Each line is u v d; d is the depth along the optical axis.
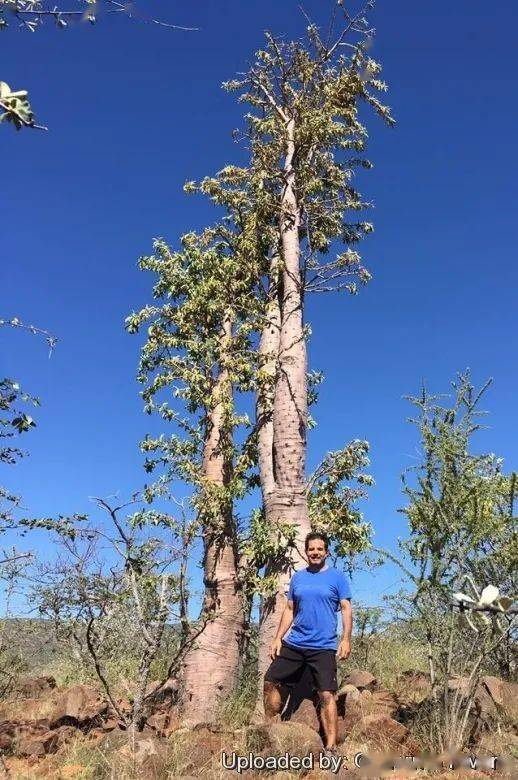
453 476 5.94
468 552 5.88
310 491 10.53
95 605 6.46
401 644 9.41
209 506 10.06
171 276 11.73
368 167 12.38
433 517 5.84
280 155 11.87
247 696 9.12
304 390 9.93
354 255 10.95
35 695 9.12
